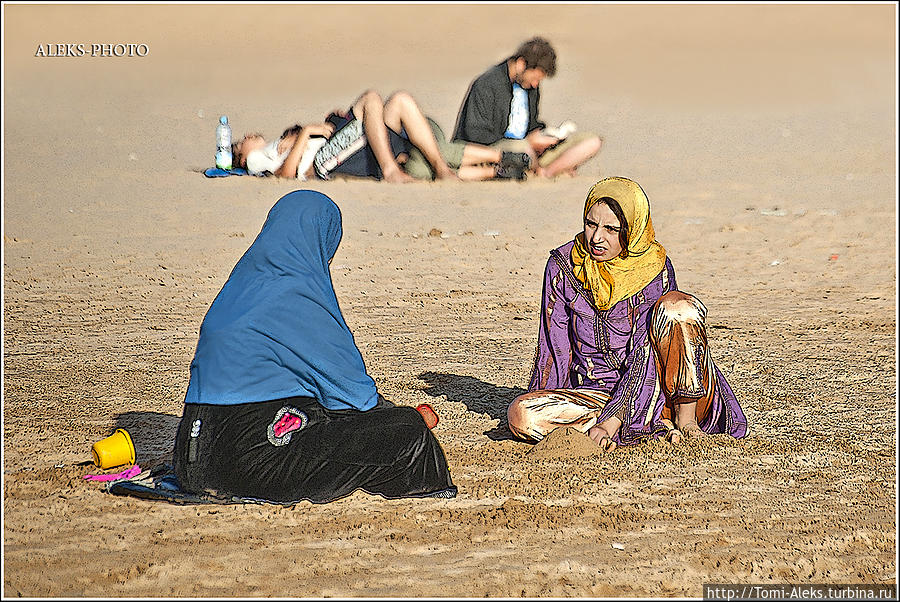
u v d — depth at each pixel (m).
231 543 14.83
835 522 15.73
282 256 16.36
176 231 38.72
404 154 48.53
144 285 32.22
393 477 16.50
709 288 32.06
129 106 66.69
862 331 27.55
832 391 22.55
